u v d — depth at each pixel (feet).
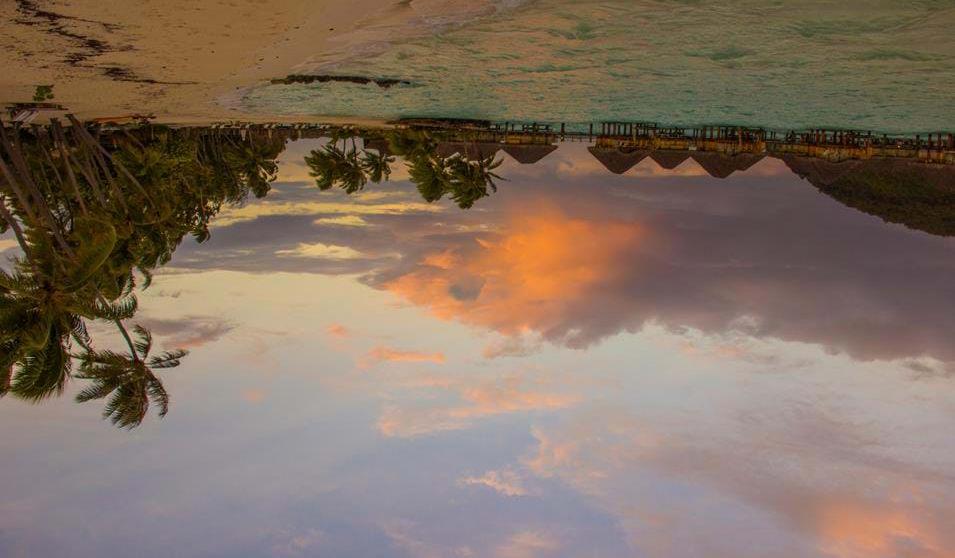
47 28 62.95
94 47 69.31
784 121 115.55
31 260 72.64
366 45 82.84
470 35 81.46
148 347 91.97
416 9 73.05
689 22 78.38
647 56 87.04
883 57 83.46
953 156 113.50
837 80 92.89
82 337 82.58
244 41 73.31
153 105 101.81
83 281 73.87
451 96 109.50
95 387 85.61
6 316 69.62
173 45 71.46
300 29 73.26
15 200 98.48
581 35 80.28
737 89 98.99
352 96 107.96
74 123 103.76
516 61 89.56
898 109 105.19
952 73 86.94
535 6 76.74
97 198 109.91
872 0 75.05
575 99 108.27
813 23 78.02
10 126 88.48
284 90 102.68
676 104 109.40
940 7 73.36
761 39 81.10
